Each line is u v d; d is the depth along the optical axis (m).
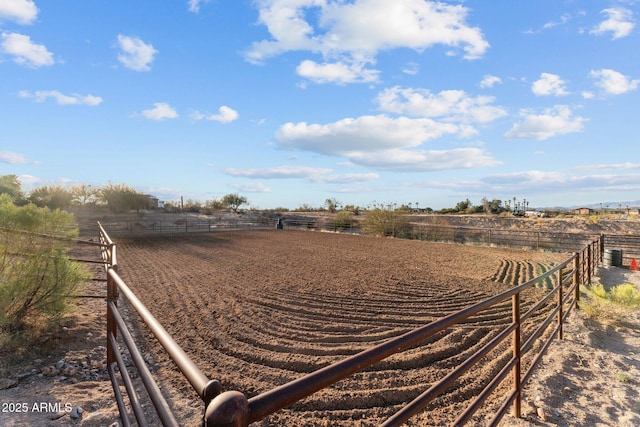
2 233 5.58
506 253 19.31
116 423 3.53
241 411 1.08
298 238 28.73
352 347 6.11
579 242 21.61
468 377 4.99
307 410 4.21
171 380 4.65
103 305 8.08
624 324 7.07
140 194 50.16
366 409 4.25
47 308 5.59
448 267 14.71
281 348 6.04
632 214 36.34
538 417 3.83
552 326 7.00
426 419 3.95
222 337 6.44
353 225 37.31
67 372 4.55
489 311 8.23
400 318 7.80
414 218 39.44
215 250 20.66
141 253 19.25
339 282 11.53
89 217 43.09
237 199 63.31
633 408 4.03
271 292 10.02
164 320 7.36
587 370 5.05
